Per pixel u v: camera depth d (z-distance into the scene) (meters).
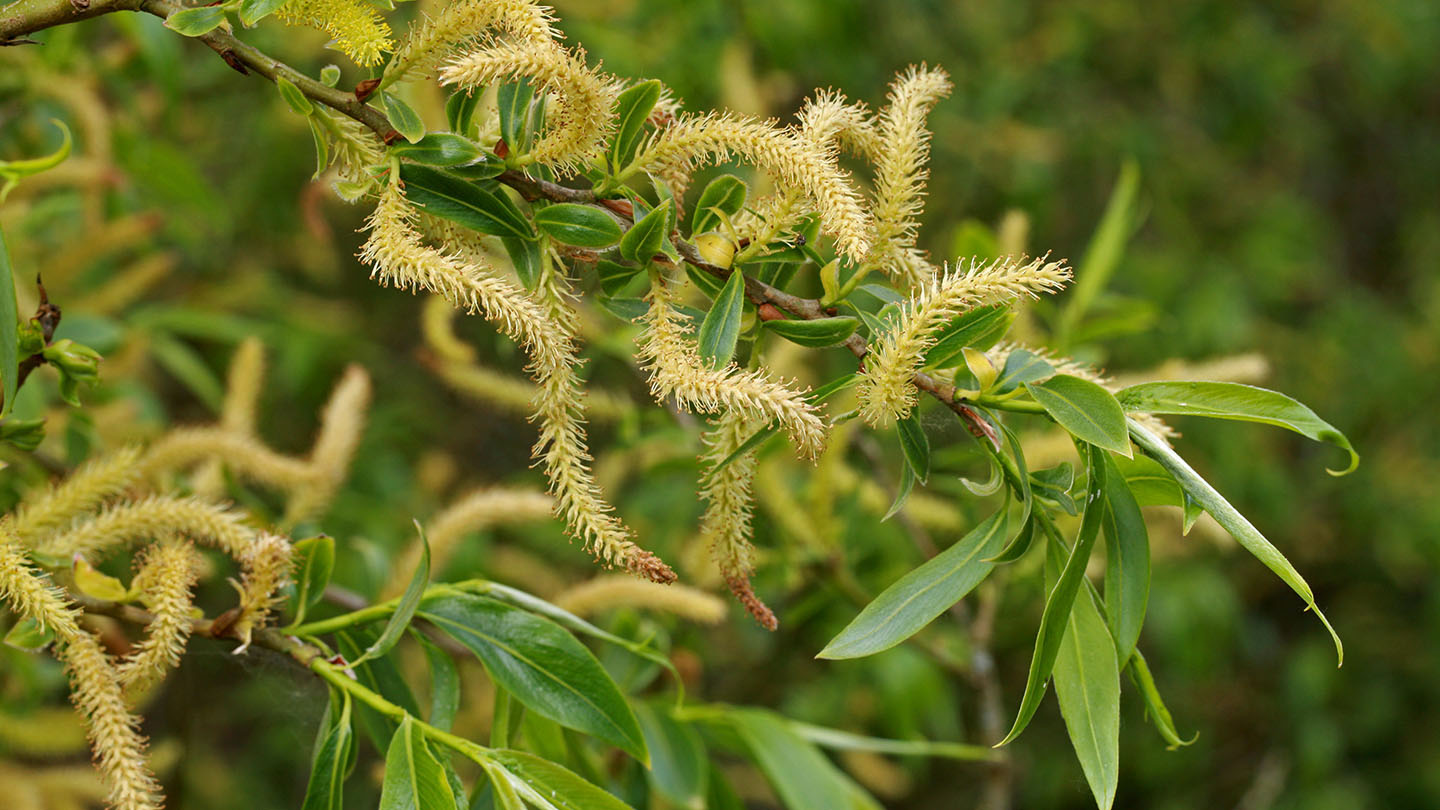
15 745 0.77
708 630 1.39
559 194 0.61
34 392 0.77
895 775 1.10
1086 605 0.61
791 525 0.78
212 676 1.46
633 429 0.81
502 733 0.66
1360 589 2.07
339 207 1.46
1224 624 1.56
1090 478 0.60
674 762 0.71
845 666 1.17
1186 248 1.93
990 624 0.83
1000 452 0.61
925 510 0.81
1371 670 1.96
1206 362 1.79
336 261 1.52
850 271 0.62
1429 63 2.24
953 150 1.67
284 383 1.45
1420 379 2.04
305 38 1.10
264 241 1.52
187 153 1.40
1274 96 2.06
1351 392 2.03
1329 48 2.23
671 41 1.19
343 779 0.62
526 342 0.60
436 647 0.65
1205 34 2.02
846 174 0.61
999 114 1.71
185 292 1.47
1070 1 1.94
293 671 0.67
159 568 0.63
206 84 1.26
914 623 0.60
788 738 0.72
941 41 1.75
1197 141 2.05
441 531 0.69
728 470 0.61
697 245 0.61
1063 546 0.61
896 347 0.60
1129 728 1.93
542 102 0.61
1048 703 1.81
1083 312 0.84
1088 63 2.00
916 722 1.10
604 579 0.69
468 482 1.56
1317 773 1.81
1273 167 2.33
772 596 0.87
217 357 1.42
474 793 0.65
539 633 0.64
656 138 0.61
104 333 0.87
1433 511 1.92
